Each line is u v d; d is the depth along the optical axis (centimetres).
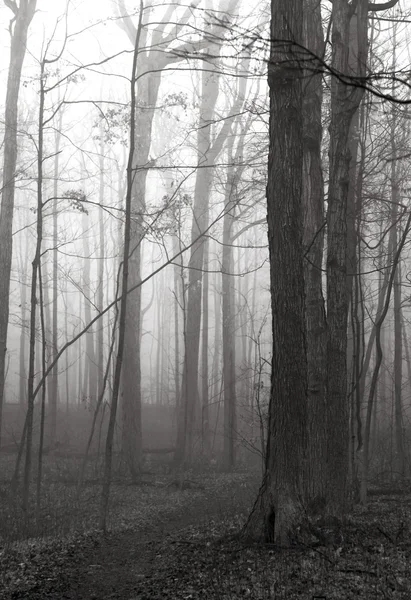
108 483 1247
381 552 866
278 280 957
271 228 966
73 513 1436
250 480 2152
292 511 938
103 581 863
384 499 1515
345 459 1136
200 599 729
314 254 1255
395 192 2027
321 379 1209
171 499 1778
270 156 970
